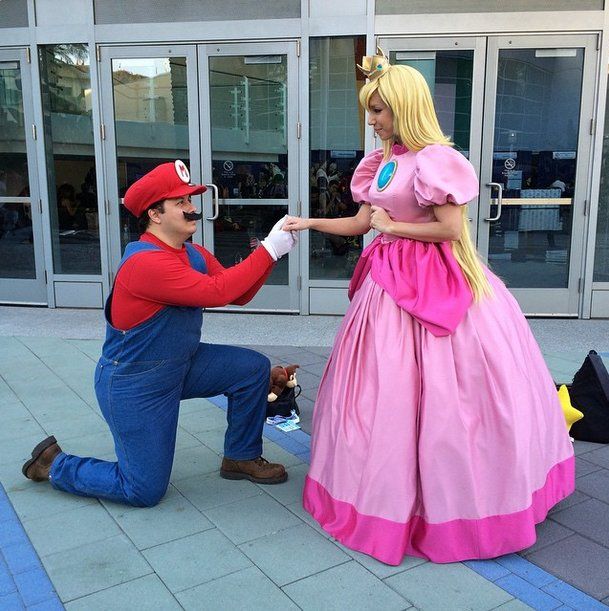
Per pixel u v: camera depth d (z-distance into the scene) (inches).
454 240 98.3
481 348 94.4
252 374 117.2
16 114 263.6
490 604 86.1
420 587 89.7
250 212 257.0
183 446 138.9
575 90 239.3
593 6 232.7
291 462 130.9
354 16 238.1
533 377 103.1
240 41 245.1
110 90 254.8
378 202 102.7
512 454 93.2
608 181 248.7
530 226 250.1
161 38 248.2
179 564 95.1
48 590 89.1
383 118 98.7
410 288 97.6
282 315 260.4
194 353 113.4
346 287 256.4
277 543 100.5
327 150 251.1
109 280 268.2
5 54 259.1
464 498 93.9
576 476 124.9
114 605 86.0
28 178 267.1
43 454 118.2
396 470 94.0
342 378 102.5
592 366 141.9
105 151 259.3
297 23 240.8
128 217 264.8
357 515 97.3
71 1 251.1
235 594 88.2
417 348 95.9
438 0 235.8
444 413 93.0
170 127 256.4
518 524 94.0
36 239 271.3
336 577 91.9
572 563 95.7
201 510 111.0
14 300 277.7
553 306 253.9
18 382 180.2
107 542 101.0
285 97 247.6
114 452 134.8
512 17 234.5
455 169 93.9
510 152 245.6
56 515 109.3
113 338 105.6
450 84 241.8
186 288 100.1
